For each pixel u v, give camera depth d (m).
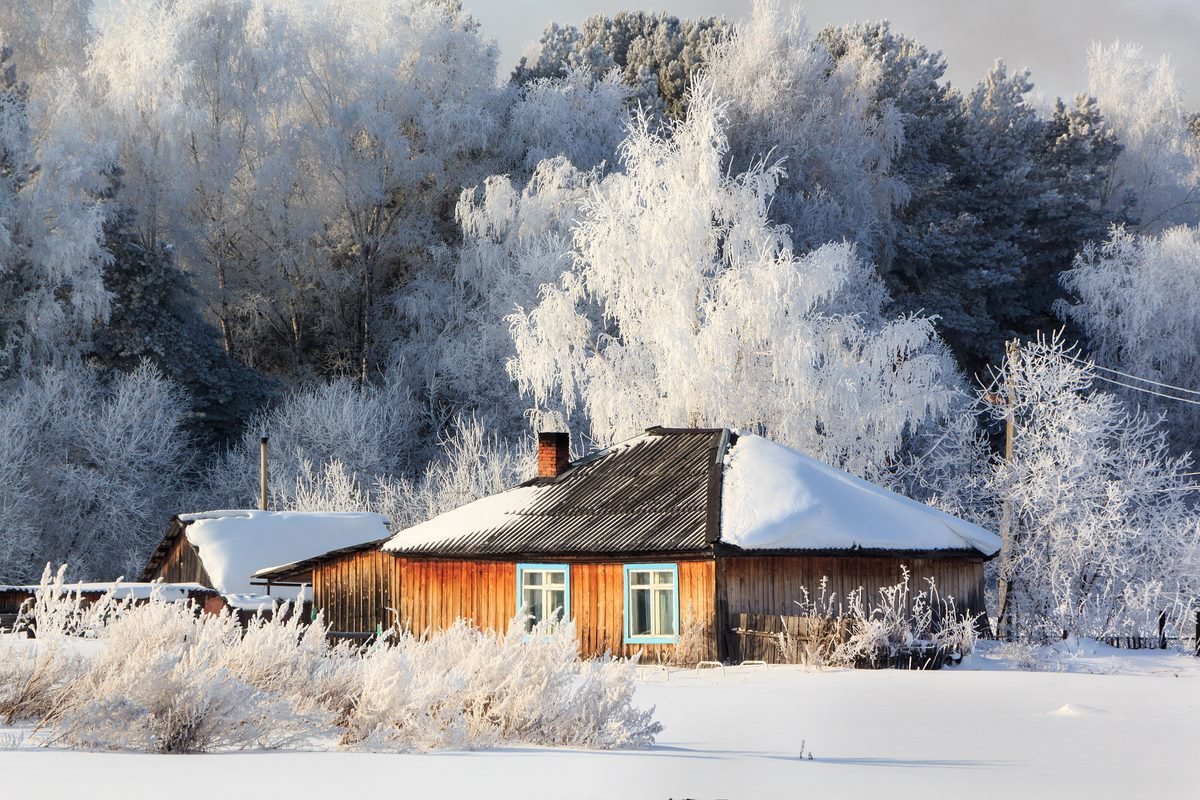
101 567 63.94
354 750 13.33
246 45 78.38
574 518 36.22
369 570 38.84
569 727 14.43
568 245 70.56
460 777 10.73
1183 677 28.95
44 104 73.25
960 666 31.80
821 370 50.59
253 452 69.19
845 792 10.30
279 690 14.95
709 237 52.28
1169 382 77.50
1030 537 46.66
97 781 9.95
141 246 71.75
